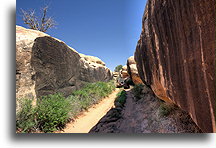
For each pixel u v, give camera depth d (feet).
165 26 6.50
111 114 17.34
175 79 6.05
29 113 11.48
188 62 4.73
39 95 15.01
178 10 5.05
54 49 20.03
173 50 5.93
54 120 12.44
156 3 7.47
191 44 4.44
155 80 9.95
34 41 15.70
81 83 31.24
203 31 3.79
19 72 13.35
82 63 34.40
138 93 25.48
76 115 16.90
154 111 13.85
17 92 12.44
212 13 3.39
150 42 9.55
